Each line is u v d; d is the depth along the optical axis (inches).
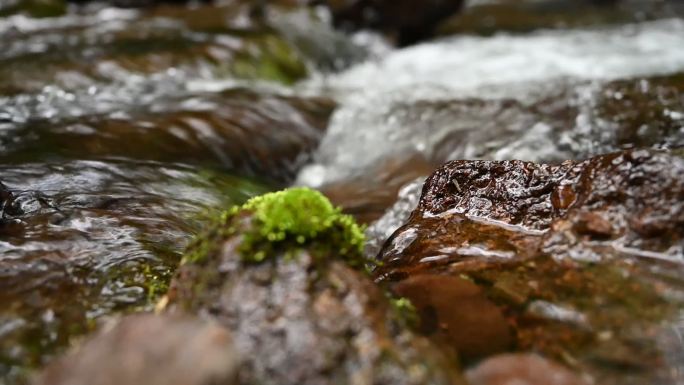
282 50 63.2
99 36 60.4
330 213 19.7
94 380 17.4
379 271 21.7
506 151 32.3
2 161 28.0
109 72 46.9
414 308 19.8
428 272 21.0
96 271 21.2
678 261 19.9
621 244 20.3
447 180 23.6
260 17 76.6
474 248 21.4
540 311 19.4
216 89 45.1
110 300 20.4
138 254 22.0
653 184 20.7
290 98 42.5
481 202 22.9
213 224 20.0
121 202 25.4
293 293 18.6
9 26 66.9
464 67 66.1
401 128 38.7
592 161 21.8
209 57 54.0
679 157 20.8
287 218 19.3
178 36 61.1
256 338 18.2
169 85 46.5
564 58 64.5
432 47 83.4
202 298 18.9
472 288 20.2
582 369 18.4
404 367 17.9
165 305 19.6
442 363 18.3
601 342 18.7
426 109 40.3
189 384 17.1
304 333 18.1
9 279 20.7
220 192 28.1
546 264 20.4
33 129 32.6
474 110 38.7
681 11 99.9
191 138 33.7
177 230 24.0
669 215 20.3
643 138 30.9
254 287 18.7
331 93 49.6
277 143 37.0
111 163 28.4
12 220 22.8
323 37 74.5
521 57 67.5
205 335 17.7
